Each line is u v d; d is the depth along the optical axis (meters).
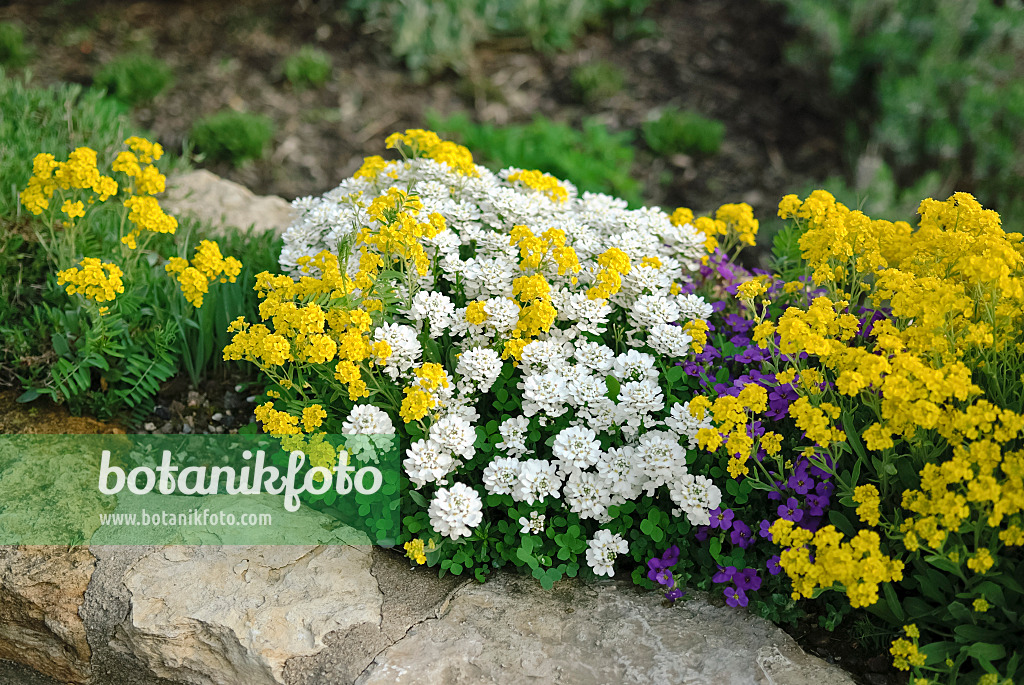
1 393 1.48
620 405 1.30
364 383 1.32
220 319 1.51
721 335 1.46
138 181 1.44
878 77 2.23
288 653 1.25
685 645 1.25
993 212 1.31
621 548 1.29
